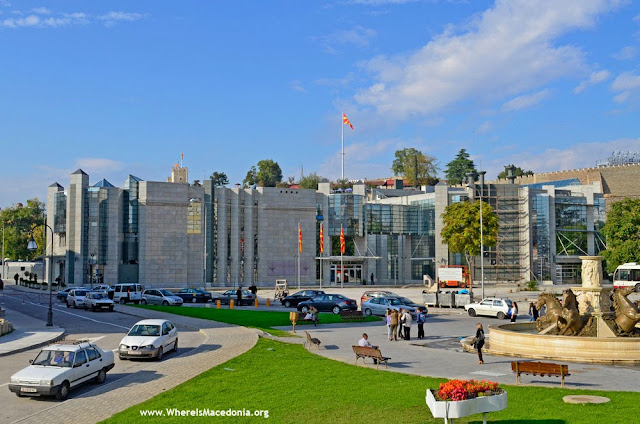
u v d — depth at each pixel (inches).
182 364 1036.5
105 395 812.0
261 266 3895.2
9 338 1413.6
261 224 3922.2
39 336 1440.7
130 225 3631.9
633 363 1038.4
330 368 969.5
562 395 734.5
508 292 3125.0
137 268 3617.1
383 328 1646.2
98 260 3528.5
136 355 1079.0
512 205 4065.0
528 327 1362.0
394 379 867.4
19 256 5767.7
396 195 5251.0
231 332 1481.3
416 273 4293.8
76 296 2336.4
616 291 1197.1
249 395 773.3
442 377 888.3
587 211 4210.1
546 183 4926.2
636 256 2955.2
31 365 834.8
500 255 4005.9
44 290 3595.0
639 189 4840.1
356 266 4138.8
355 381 852.0
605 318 1167.6
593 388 791.7
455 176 6963.6
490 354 1164.5
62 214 3656.5
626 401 691.4
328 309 2079.2
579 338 1075.9
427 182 6771.7
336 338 1418.6
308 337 1248.8
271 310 2194.9
